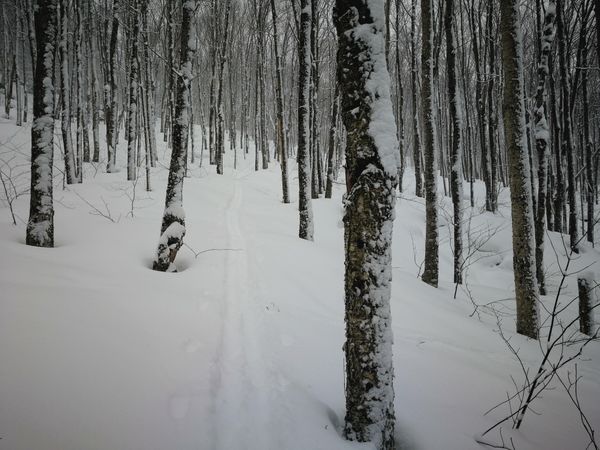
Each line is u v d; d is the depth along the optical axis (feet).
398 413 9.49
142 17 49.42
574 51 50.11
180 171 19.25
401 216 44.75
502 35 19.06
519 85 18.75
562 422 10.29
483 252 39.83
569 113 40.22
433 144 25.67
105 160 58.08
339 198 50.42
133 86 44.65
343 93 8.31
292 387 10.27
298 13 50.39
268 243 26.58
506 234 41.86
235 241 26.63
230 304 15.90
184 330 12.46
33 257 15.70
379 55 7.99
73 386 8.36
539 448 8.85
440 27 42.50
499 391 11.57
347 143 8.32
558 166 47.21
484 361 14.12
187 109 19.17
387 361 8.09
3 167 39.01
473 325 18.45
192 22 18.94
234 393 9.80
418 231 42.47
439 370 12.30
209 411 8.77
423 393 10.65
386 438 8.05
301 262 23.08
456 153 26.35
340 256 26.02
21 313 10.47
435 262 26.04
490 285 33.04
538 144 29.50
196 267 19.95
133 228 25.80
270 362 11.57
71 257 17.24
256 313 15.31
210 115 73.72
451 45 25.54
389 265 8.20
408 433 8.83
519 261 19.16
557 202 47.80
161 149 74.02
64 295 12.33
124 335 10.99
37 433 6.87
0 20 71.77
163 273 17.92
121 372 9.32
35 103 18.34
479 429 9.27
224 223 32.91
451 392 10.96
